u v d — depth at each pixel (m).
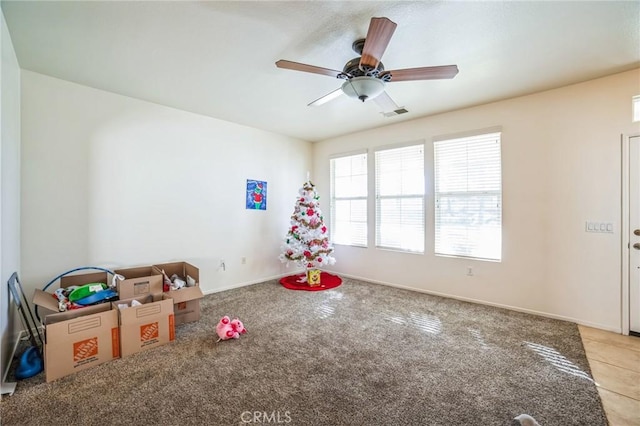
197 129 3.82
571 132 2.94
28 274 2.61
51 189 2.73
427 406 1.72
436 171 3.90
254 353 2.32
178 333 2.69
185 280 3.40
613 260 2.75
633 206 2.66
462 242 3.69
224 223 4.13
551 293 3.07
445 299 3.71
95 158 3.00
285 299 3.72
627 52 2.32
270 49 2.29
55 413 1.65
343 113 3.82
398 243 4.32
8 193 2.07
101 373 2.03
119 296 2.60
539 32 2.05
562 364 2.17
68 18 1.89
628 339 2.58
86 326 2.08
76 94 2.88
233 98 3.29
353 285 4.41
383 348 2.42
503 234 3.36
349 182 4.96
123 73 2.68
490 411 1.68
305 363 2.18
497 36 2.10
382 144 4.46
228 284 4.19
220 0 1.73
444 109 3.65
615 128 2.72
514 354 2.32
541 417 1.63
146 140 3.37
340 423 1.58
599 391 1.86
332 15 1.88
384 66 2.52
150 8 1.80
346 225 5.02
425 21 1.93
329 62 2.49
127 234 3.22
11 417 1.61
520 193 3.24
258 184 4.57
